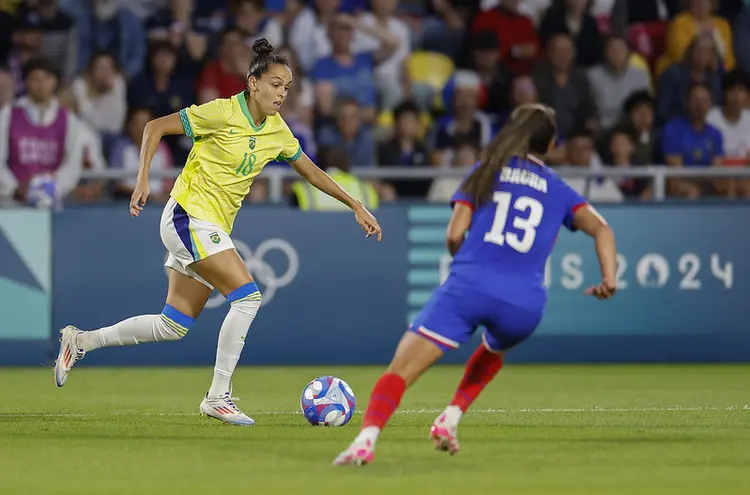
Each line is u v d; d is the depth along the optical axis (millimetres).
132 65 53031
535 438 22734
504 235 18969
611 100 52469
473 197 19094
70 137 46125
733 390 34375
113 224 41219
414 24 55156
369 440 18688
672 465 19281
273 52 24734
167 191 47781
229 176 25109
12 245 40969
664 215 42750
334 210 42000
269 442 22094
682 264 42875
